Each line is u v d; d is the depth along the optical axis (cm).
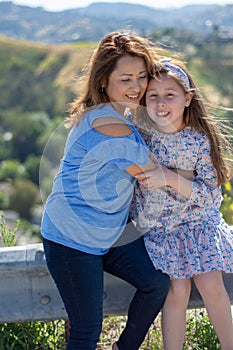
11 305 320
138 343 304
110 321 374
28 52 5794
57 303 321
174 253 307
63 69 5309
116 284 323
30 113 4641
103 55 293
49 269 294
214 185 317
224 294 308
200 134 317
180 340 309
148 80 310
